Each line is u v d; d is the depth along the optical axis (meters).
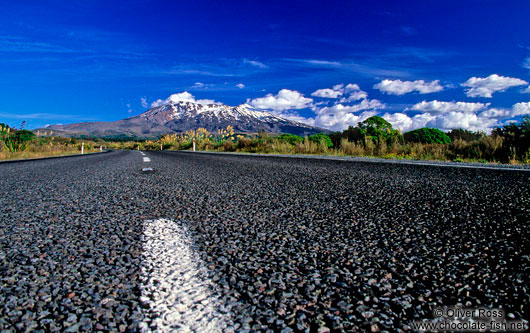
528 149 8.87
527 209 2.56
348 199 3.12
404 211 2.58
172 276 1.37
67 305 1.13
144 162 10.00
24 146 22.31
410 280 1.33
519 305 1.12
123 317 1.05
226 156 13.95
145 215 2.54
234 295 1.20
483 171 5.63
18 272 1.42
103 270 1.44
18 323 1.02
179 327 0.99
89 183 4.66
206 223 2.27
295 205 2.87
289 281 1.32
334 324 1.02
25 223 2.31
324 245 1.78
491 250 1.65
